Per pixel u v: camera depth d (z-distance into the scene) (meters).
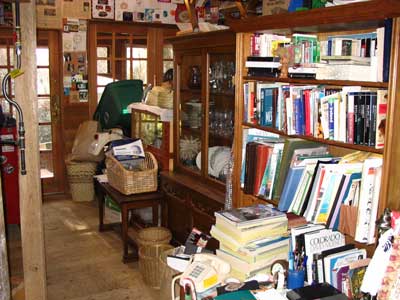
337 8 1.85
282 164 2.29
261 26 2.34
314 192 2.06
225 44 3.11
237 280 2.08
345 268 1.94
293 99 2.22
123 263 3.81
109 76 5.73
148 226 4.10
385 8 1.67
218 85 3.33
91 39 5.56
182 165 3.94
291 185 2.19
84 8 5.42
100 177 4.45
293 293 1.78
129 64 5.82
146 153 4.13
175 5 5.91
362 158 2.06
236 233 2.15
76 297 3.23
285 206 2.22
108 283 3.46
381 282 1.66
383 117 1.81
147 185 3.89
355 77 1.93
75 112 5.62
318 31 2.35
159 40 5.92
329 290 1.81
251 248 2.13
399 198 1.83
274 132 2.36
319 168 2.04
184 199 3.63
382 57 1.78
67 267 3.72
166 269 2.84
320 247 2.06
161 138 4.15
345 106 1.94
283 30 2.35
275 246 2.18
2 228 1.60
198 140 3.68
